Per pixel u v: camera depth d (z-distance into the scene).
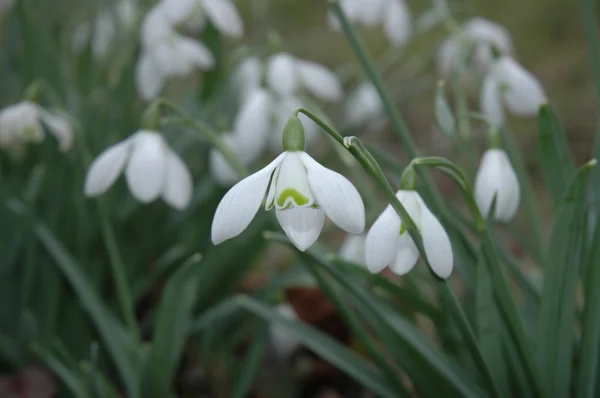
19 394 0.47
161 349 0.42
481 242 0.38
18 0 0.52
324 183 0.34
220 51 0.56
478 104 1.07
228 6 0.50
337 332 0.52
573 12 1.45
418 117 1.14
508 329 0.39
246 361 0.47
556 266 0.39
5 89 0.59
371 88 0.62
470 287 0.44
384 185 0.35
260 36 0.57
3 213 0.51
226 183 0.50
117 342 0.45
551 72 1.29
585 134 1.05
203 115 0.55
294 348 0.51
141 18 0.55
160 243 0.56
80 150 0.50
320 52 1.37
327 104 0.75
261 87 0.50
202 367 0.52
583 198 0.38
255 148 0.49
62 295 0.50
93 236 0.52
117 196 0.55
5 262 0.50
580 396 0.40
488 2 1.57
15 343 0.50
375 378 0.43
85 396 0.44
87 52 0.59
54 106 0.52
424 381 0.42
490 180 0.40
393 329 0.41
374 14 0.53
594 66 0.44
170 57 0.51
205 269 0.50
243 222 0.35
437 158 0.37
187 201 0.44
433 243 0.36
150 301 0.57
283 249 0.72
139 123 0.59
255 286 0.61
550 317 0.40
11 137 0.49
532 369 0.39
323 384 0.52
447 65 0.54
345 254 0.50
